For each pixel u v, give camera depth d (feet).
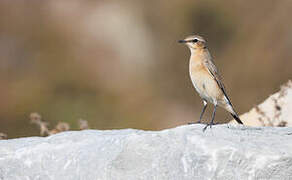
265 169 21.36
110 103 62.95
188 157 22.13
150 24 70.74
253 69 65.05
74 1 72.49
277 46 65.92
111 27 69.97
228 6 70.08
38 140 25.96
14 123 59.26
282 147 22.04
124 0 72.54
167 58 68.18
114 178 22.53
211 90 29.50
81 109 61.52
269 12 68.80
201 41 30.32
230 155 21.68
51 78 64.80
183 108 62.39
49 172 24.03
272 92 62.39
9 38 68.44
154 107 62.54
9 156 24.94
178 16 70.28
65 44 68.54
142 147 22.85
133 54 68.33
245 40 67.92
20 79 64.85
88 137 25.53
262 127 25.02
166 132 23.58
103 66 66.95
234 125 25.05
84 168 23.44
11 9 70.90
